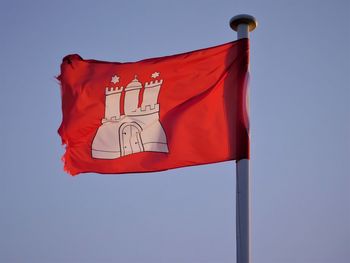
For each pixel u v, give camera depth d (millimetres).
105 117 20422
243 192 17984
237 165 18438
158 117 19906
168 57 20625
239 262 17141
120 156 19891
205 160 19016
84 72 21281
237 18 20125
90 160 20125
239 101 19219
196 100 19625
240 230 17500
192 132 19344
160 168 19406
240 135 18719
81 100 20766
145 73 20594
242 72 19516
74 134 20484
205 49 20266
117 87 20656
